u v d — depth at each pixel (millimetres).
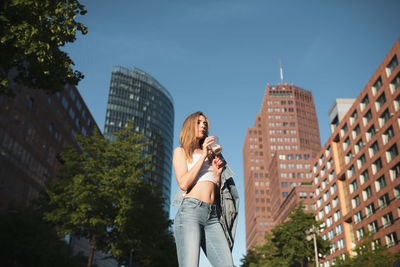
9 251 24047
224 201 2438
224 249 2172
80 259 33750
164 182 155875
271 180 139125
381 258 30484
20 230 24547
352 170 55594
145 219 21516
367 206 49312
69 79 10617
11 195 40719
